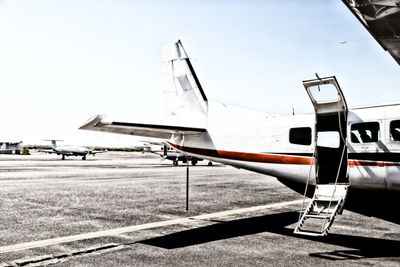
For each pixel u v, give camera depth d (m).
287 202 12.46
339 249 6.47
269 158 8.38
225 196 13.86
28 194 13.51
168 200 12.55
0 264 5.46
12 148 88.81
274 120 8.48
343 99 6.83
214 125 9.80
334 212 6.30
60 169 29.16
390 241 7.06
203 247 6.56
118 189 15.55
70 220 8.88
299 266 5.46
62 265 5.46
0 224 8.34
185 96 11.02
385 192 6.68
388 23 6.32
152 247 6.53
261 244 6.81
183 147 10.24
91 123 7.65
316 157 7.43
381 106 6.84
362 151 6.84
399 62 7.77
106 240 6.99
